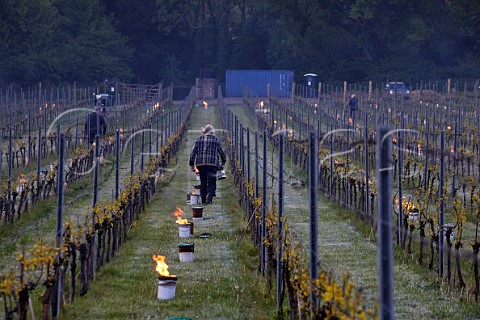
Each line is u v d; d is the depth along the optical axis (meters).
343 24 149.62
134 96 108.00
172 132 64.88
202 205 33.19
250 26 166.00
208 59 172.75
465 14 134.75
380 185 10.65
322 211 30.86
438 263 20.33
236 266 21.03
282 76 136.38
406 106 79.69
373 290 18.30
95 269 20.20
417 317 16.38
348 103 77.06
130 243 24.28
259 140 63.69
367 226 26.67
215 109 111.75
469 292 18.09
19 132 55.44
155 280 19.34
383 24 141.25
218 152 33.97
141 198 31.30
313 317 13.12
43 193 32.62
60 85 123.62
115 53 147.12
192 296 17.86
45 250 15.14
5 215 26.36
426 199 29.03
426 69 135.00
